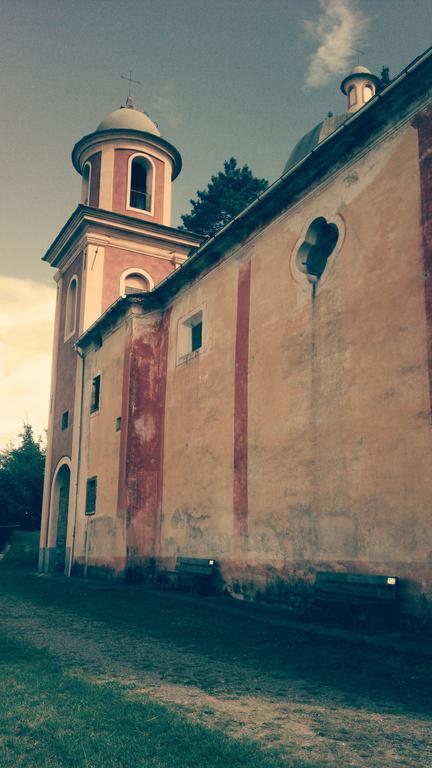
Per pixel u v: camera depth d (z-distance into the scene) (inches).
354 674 255.0
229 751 160.4
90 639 337.7
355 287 398.0
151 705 200.5
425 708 209.2
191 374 600.1
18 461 1544.0
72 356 895.7
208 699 218.2
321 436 410.0
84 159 987.3
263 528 457.7
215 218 1298.0
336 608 371.9
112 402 719.7
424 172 354.9
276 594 433.7
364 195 402.3
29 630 368.8
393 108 382.6
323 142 421.7
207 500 539.5
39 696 211.0
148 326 687.7
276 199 491.5
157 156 981.2
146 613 433.1
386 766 157.5
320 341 424.2
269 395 472.4
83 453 802.8
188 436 589.9
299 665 272.1
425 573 319.6
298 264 460.1
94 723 181.6
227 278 558.9
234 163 1350.9
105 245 906.7
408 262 358.0
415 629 320.5
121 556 629.9
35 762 153.2
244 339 516.7
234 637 338.3
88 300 877.2
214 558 515.8
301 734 181.6
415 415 338.0
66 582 680.4
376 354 372.5
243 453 494.9
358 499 370.9
